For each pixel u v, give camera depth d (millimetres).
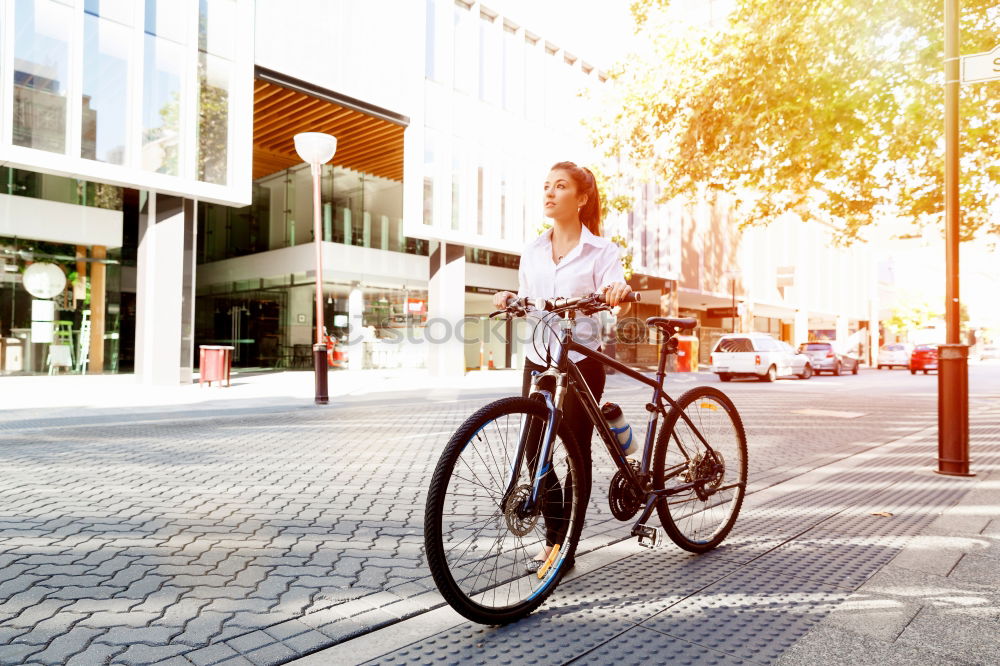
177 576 2768
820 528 3588
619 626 2299
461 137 19078
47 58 11664
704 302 36188
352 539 3355
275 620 2312
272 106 16688
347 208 21344
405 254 22844
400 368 22109
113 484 4605
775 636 2217
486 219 19859
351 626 2270
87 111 12125
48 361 15055
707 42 9328
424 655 2064
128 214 15766
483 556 2340
